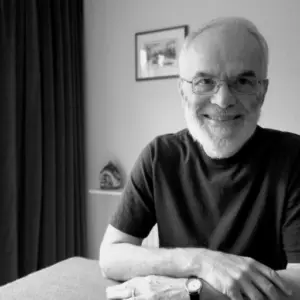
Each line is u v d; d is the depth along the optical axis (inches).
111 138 96.7
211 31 31.4
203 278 28.8
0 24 73.1
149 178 39.4
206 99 32.6
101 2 95.8
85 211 99.8
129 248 34.6
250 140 35.2
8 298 32.8
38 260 83.1
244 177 34.8
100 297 32.9
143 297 28.3
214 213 36.1
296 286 27.5
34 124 80.4
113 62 95.3
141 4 90.7
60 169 88.0
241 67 30.7
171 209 37.9
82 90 98.7
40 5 83.9
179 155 39.1
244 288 26.9
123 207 38.8
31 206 79.9
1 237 74.1
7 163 74.4
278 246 34.3
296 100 77.1
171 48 87.3
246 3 80.0
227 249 35.2
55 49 87.5
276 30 77.7
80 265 42.1
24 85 80.0
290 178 33.6
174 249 32.2
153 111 90.8
